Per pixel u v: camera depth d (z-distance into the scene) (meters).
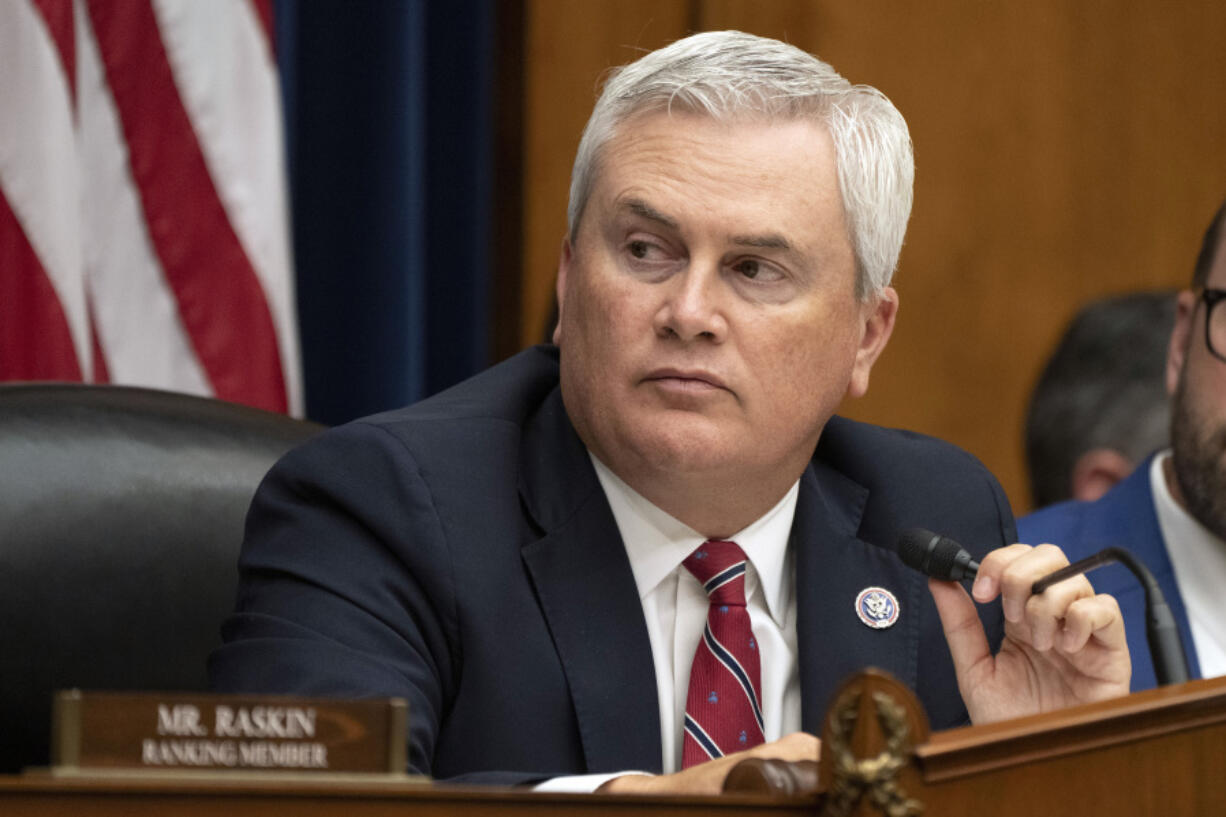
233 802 3.38
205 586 7.23
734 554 6.64
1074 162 17.19
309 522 6.21
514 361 7.25
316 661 5.66
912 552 6.55
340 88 12.77
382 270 12.74
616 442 6.25
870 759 3.52
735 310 6.10
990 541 7.49
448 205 13.57
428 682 5.93
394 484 6.24
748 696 6.40
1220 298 9.23
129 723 3.53
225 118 11.40
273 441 7.70
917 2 16.81
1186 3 17.48
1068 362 12.39
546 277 14.82
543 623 6.25
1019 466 16.97
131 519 7.09
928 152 16.89
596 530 6.49
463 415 6.68
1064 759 3.86
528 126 14.86
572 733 6.13
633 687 6.21
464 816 3.46
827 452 7.50
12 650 6.74
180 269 11.21
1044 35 17.12
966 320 16.95
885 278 6.64
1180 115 17.45
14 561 6.77
